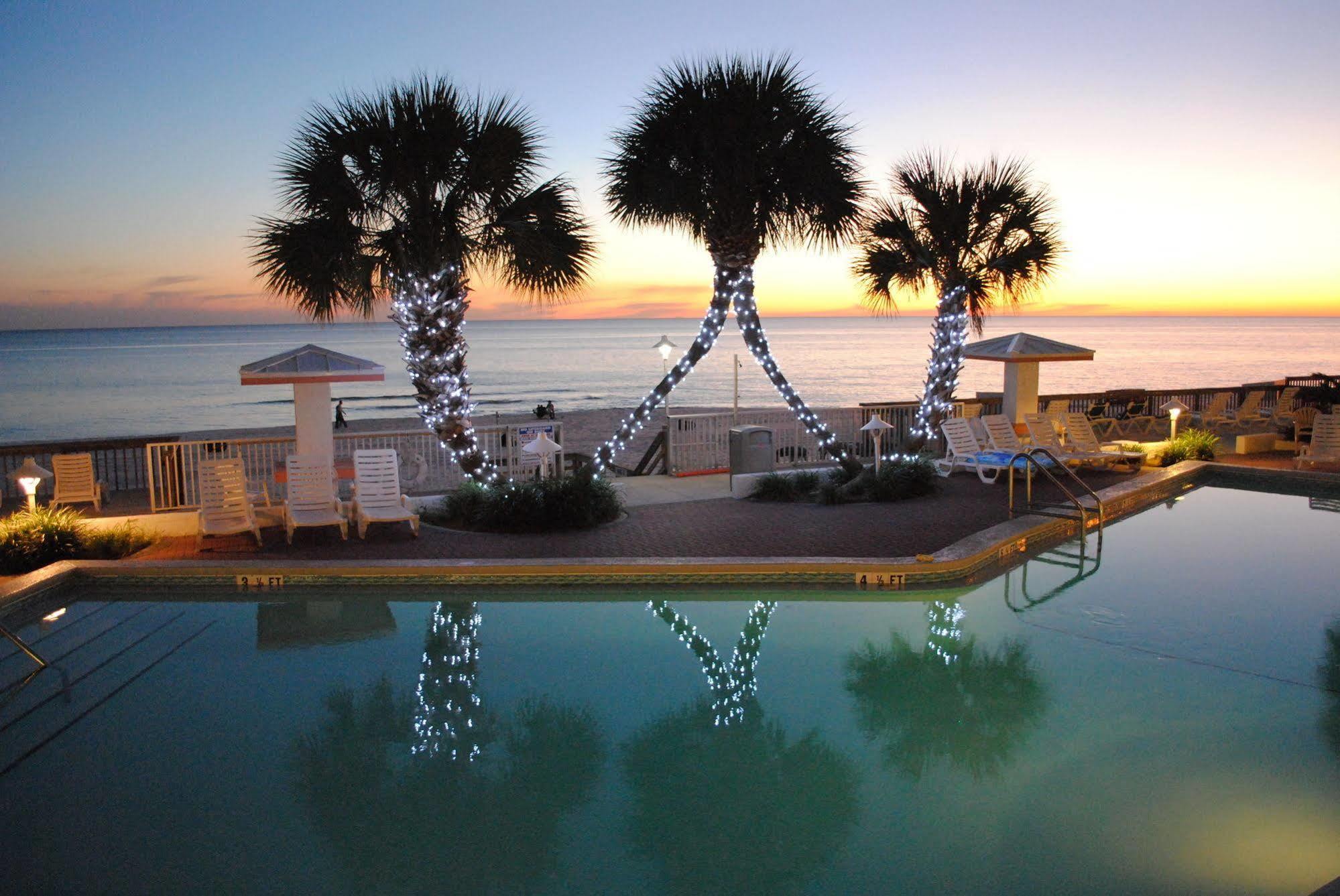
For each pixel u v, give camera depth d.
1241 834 4.67
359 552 9.98
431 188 10.85
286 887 4.31
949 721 6.16
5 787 5.30
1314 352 100.12
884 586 9.15
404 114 10.42
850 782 5.33
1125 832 4.70
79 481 11.86
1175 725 6.00
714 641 7.83
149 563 9.26
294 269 10.41
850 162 11.73
